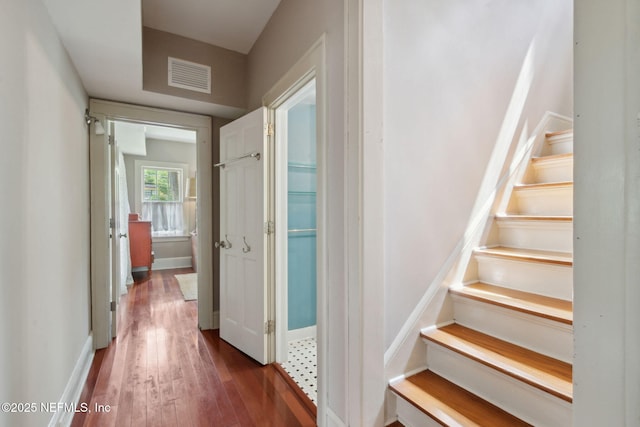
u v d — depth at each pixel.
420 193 1.56
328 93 1.53
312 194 2.80
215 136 3.03
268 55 2.33
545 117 2.22
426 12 1.58
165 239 5.93
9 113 1.04
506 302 1.46
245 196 2.46
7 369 1.00
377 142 1.34
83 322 2.12
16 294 1.07
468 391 1.39
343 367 1.43
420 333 1.56
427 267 1.60
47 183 1.41
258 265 2.31
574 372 0.60
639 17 0.51
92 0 1.38
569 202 1.78
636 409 0.52
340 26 1.44
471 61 1.78
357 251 1.33
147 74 2.41
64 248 1.66
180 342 2.65
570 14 2.33
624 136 0.53
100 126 2.46
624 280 0.53
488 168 1.88
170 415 1.69
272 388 1.95
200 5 2.18
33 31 1.27
